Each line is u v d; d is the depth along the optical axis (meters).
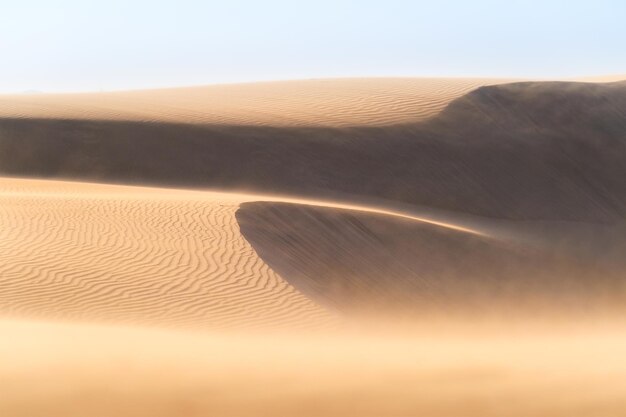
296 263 45.84
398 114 96.75
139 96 119.25
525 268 61.16
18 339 22.45
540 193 88.56
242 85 127.81
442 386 15.12
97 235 45.72
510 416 13.03
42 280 36.97
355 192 84.12
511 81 116.62
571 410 13.10
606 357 18.52
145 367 17.45
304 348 22.75
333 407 13.96
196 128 91.44
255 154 87.88
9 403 14.34
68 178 88.06
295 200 67.38
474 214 83.69
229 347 22.22
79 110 100.81
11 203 55.50
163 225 48.91
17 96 124.56
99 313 32.97
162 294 36.22
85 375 16.48
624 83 110.31
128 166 88.56
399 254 54.81
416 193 84.56
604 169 94.62
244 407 14.07
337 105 101.75
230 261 42.06
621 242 80.62
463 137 93.69
